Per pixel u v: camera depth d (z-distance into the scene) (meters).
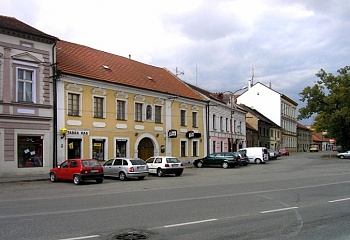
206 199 13.27
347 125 56.59
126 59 39.44
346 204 12.05
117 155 31.70
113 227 8.53
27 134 24.88
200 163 36.97
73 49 32.94
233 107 52.84
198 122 43.00
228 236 7.72
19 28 24.59
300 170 30.62
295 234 7.91
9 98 23.92
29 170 24.70
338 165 37.03
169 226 8.66
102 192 16.09
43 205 11.93
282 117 82.81
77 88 28.31
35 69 25.56
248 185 18.56
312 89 58.97
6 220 9.32
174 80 43.91
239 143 55.53
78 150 28.36
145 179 23.95
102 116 30.42
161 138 36.69
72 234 7.84
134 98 33.56
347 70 58.72
